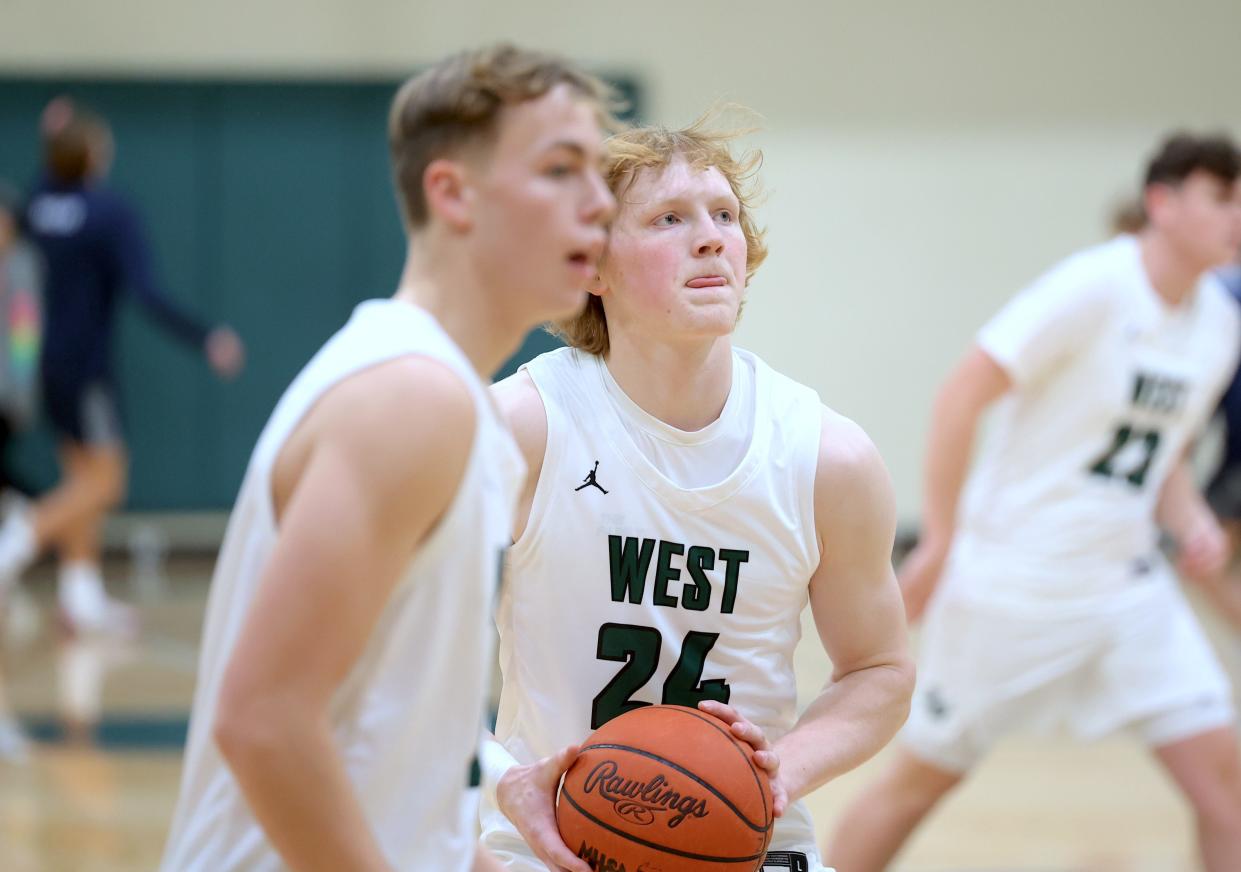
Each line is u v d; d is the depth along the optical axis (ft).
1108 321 34.42
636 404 20.54
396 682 14.62
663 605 20.49
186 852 15.28
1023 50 97.71
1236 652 69.00
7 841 42.47
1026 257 98.53
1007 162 98.22
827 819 45.34
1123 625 34.63
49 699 59.82
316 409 14.17
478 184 14.43
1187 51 97.76
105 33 95.76
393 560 13.89
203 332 74.64
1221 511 63.00
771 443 20.48
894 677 21.26
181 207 96.43
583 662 20.71
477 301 14.76
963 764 35.60
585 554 20.44
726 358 20.68
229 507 97.25
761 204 22.41
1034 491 35.12
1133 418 34.76
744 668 20.88
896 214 98.22
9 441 75.51
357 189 96.84
